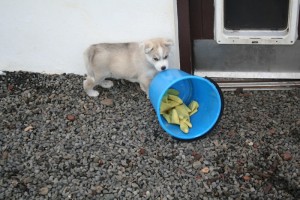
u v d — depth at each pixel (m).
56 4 1.74
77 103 1.77
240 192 1.36
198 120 1.62
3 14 1.80
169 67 1.81
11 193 1.41
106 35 1.79
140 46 1.65
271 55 1.78
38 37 1.85
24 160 1.53
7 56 1.92
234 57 1.82
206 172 1.43
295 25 1.61
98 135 1.61
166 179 1.42
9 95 1.85
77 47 1.85
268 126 1.58
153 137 1.58
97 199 1.38
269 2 1.62
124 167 1.47
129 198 1.37
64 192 1.40
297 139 1.52
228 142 1.53
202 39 1.79
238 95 1.74
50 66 1.93
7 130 1.67
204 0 1.68
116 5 1.70
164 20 1.70
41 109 1.75
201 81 1.63
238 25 1.70
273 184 1.37
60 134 1.63
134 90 1.82
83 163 1.50
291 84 1.75
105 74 1.75
